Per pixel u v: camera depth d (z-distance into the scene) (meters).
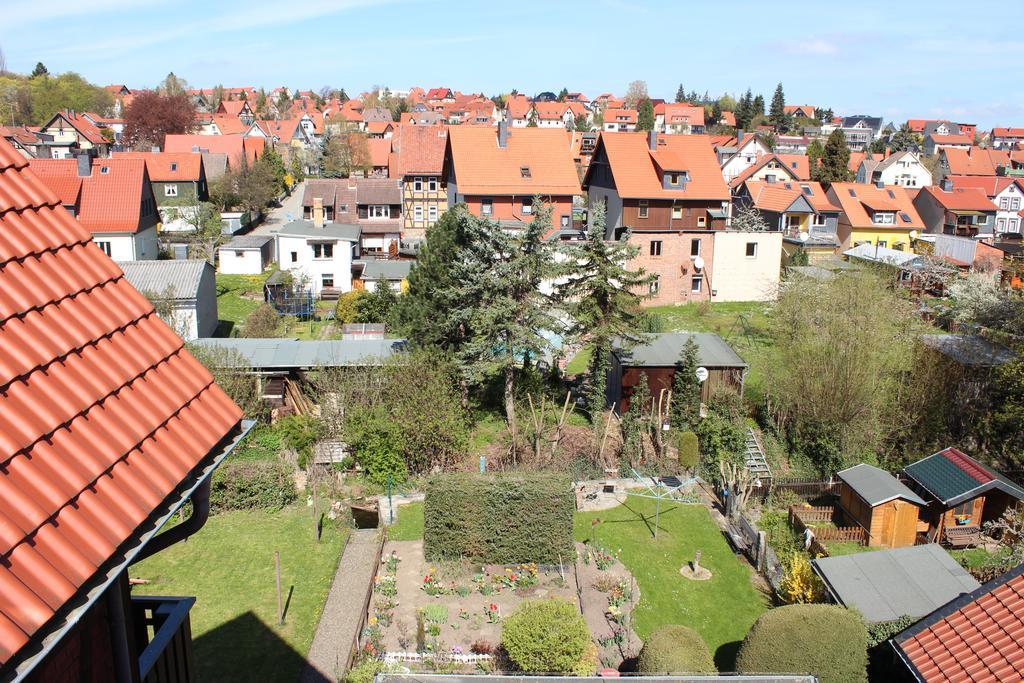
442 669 18.97
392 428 29.30
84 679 6.14
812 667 17.77
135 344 7.16
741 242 52.03
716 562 25.31
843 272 36.84
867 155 108.94
